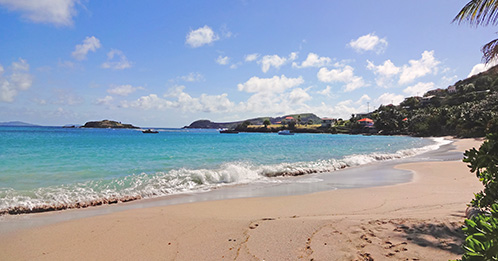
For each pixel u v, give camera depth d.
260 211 6.57
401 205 6.89
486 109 61.44
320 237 4.44
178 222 5.61
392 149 30.34
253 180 11.51
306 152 25.72
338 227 4.90
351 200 7.65
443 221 4.96
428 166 15.54
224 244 4.37
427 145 38.31
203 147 32.59
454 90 125.81
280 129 164.88
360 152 25.77
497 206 2.23
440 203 6.93
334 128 139.75
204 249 4.20
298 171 13.30
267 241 4.39
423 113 99.19
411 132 94.56
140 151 25.30
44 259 4.02
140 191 9.05
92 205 7.45
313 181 11.36
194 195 8.81
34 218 6.18
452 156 21.98
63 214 6.55
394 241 4.15
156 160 18.06
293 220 5.49
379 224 5.00
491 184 3.70
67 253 4.20
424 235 4.32
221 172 11.86
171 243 4.50
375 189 9.41
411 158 20.95
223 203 7.51
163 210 6.72
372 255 3.68
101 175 11.93
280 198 8.13
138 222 5.65
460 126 65.94
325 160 18.48
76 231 5.15
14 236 4.94
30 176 11.41
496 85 92.81
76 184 9.95
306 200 7.79
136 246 4.41
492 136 3.37
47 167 14.05
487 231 1.99
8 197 7.91
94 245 4.48
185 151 26.02
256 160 18.66
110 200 7.83
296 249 4.02
